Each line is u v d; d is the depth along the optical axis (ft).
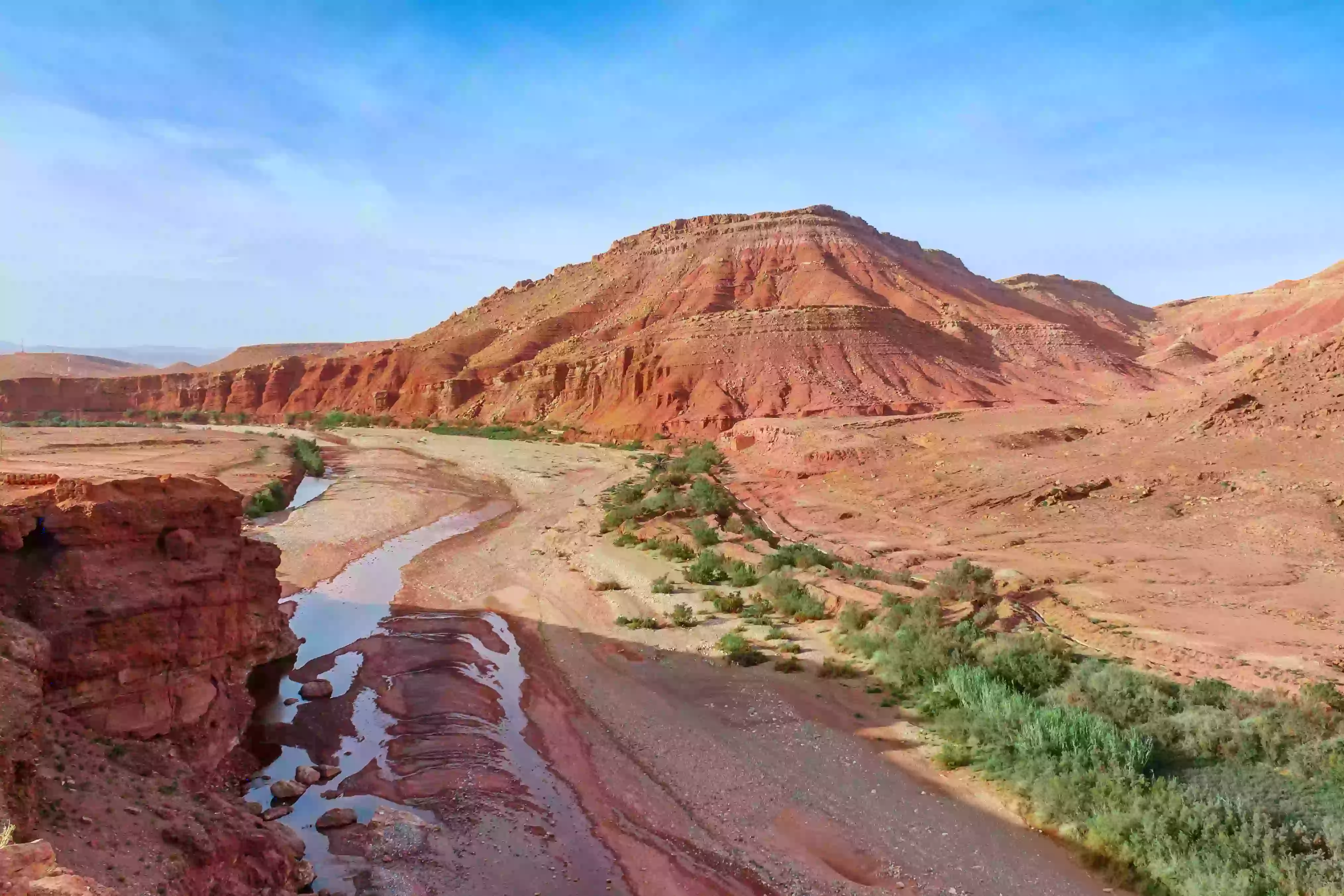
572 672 72.08
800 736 57.93
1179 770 47.32
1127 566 93.56
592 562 111.45
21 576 45.32
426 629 83.05
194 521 56.39
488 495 176.96
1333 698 52.08
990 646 66.13
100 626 45.85
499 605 93.61
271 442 254.68
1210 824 40.83
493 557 116.98
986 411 245.65
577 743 58.29
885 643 71.51
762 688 66.80
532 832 46.29
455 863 42.73
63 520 47.42
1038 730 51.34
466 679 68.95
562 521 145.89
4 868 21.52
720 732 59.16
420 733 58.23
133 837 32.48
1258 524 104.12
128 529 50.62
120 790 36.32
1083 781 46.60
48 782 33.24
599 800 50.47
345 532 128.67
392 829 45.06
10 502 47.52
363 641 78.13
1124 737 49.65
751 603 90.63
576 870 42.88
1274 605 76.74
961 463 156.04
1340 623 71.00
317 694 63.72
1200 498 118.73
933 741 56.44
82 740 39.99
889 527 124.67
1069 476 137.59
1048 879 40.78
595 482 191.83
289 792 48.42
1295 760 45.73
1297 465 119.75
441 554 119.03
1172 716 52.44
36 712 33.55
